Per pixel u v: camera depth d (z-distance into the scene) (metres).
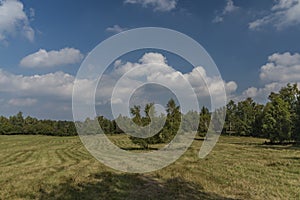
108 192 13.82
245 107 76.25
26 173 21.00
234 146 46.03
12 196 13.36
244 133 73.94
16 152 47.72
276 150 38.12
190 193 13.41
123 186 15.16
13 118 119.56
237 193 13.20
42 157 38.19
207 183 15.52
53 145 61.81
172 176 18.05
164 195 13.20
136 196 13.08
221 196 12.74
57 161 31.66
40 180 17.36
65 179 17.34
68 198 12.71
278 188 14.07
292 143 51.88
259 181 15.82
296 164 22.39
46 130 104.31
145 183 15.95
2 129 106.25
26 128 108.06
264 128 51.62
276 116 50.66
